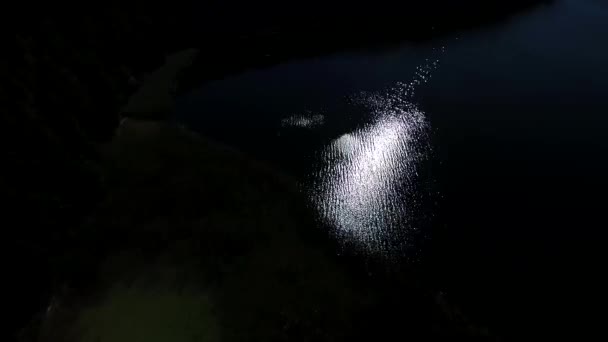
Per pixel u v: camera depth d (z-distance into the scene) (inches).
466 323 1066.1
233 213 1403.8
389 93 2159.2
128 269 1229.7
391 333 1035.3
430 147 1733.5
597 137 1752.0
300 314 1084.5
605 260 1225.4
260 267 1215.6
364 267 1225.4
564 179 1531.7
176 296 1147.9
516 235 1316.4
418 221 1380.4
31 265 1151.0
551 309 1098.1
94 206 1445.6
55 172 1382.9
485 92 2126.0
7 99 1454.2
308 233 1339.8
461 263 1232.8
